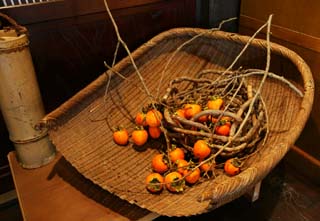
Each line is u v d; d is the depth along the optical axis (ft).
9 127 2.32
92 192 2.14
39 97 2.33
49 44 2.72
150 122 2.14
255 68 2.63
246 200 3.02
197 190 1.89
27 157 2.37
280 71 2.53
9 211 2.94
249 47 2.57
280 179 3.25
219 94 2.33
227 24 3.47
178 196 1.87
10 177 3.01
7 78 2.10
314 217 2.83
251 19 3.25
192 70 2.84
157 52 2.83
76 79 2.99
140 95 2.65
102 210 2.00
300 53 2.85
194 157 2.05
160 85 2.61
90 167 2.09
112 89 2.55
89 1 2.72
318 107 2.88
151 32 3.20
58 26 2.69
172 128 2.05
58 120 2.26
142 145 2.29
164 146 2.27
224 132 2.00
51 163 2.43
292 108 2.16
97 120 2.42
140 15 3.05
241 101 2.24
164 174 2.02
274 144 1.97
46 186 2.21
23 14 2.50
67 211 2.01
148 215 1.94
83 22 2.78
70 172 2.33
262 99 2.25
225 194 1.49
